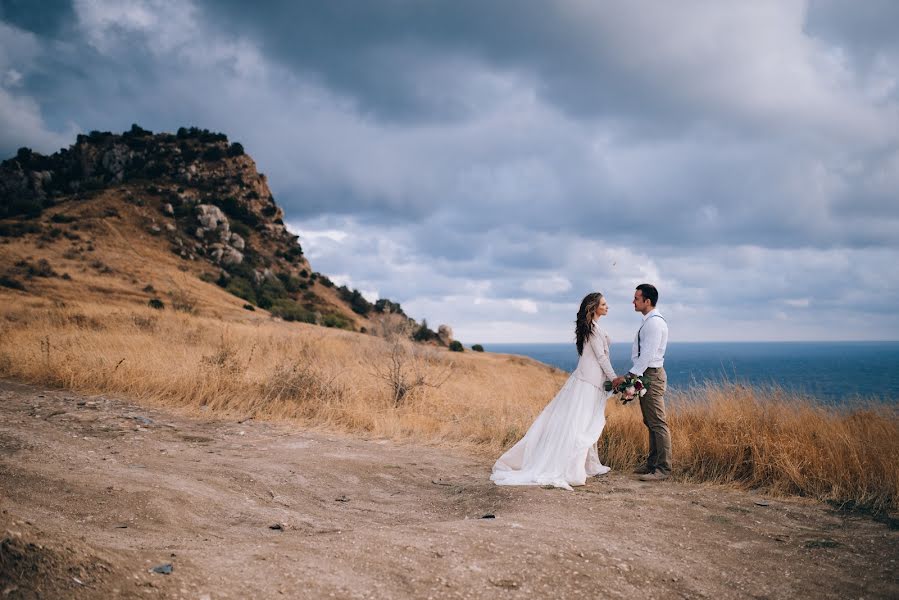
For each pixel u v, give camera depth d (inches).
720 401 291.9
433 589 116.0
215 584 107.3
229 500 185.2
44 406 339.6
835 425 256.1
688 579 134.6
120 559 107.3
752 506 200.7
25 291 1652.3
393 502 210.1
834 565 148.1
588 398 237.5
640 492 217.3
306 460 253.4
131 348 524.4
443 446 314.5
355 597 109.8
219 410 373.4
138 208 3166.8
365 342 904.9
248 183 3998.5
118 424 304.8
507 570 127.5
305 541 143.0
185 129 4333.2
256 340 760.3
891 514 193.8
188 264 2721.5
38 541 101.1
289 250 3619.6
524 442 241.9
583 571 130.9
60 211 2965.1
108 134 4104.3
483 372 834.2
